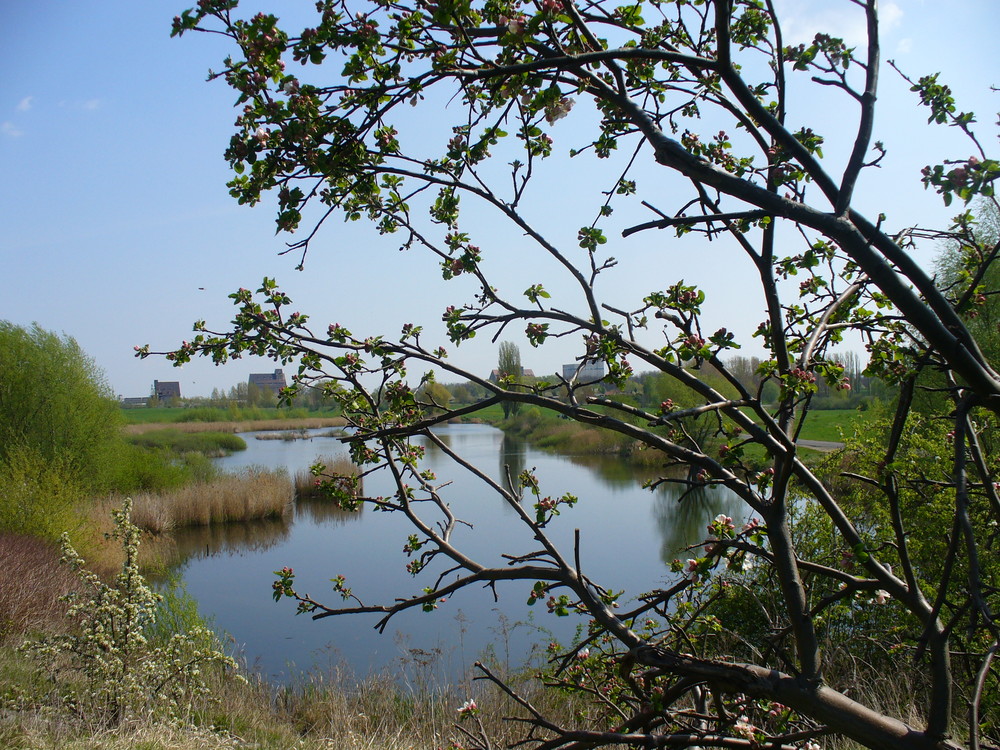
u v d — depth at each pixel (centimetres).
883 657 507
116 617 659
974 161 147
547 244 220
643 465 2386
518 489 266
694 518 1310
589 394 222
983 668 174
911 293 146
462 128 221
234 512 1958
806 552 623
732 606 440
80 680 668
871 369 197
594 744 204
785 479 185
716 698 185
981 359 154
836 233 146
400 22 190
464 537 1278
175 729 598
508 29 176
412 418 271
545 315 221
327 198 220
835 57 196
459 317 231
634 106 169
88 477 2027
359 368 261
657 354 209
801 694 167
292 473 2600
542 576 227
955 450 152
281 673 852
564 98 199
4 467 1518
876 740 160
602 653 267
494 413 6625
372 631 1000
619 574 986
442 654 858
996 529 227
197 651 704
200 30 188
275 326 252
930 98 186
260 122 193
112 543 1458
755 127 205
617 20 204
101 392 2156
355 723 659
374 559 1430
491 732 550
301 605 259
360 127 190
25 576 994
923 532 554
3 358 1962
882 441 633
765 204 146
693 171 151
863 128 164
